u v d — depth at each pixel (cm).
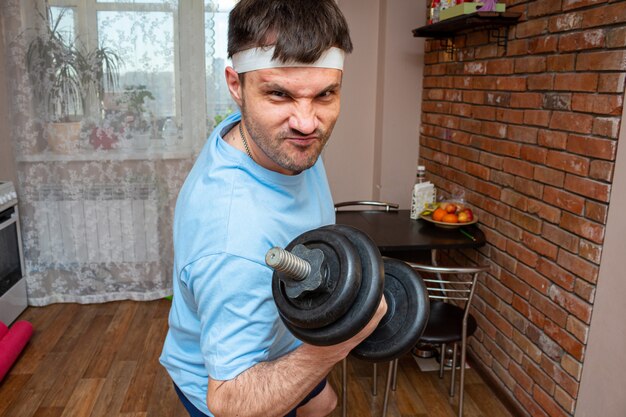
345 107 352
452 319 222
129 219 330
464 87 265
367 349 97
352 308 75
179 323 113
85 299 335
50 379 252
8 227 304
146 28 307
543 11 195
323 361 87
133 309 329
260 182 97
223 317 89
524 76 210
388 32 320
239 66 85
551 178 194
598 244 170
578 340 182
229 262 88
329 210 125
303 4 80
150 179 325
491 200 241
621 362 162
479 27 239
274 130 85
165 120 320
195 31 311
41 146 314
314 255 76
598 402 174
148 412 228
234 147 99
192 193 99
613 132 161
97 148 317
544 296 201
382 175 339
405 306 97
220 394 88
